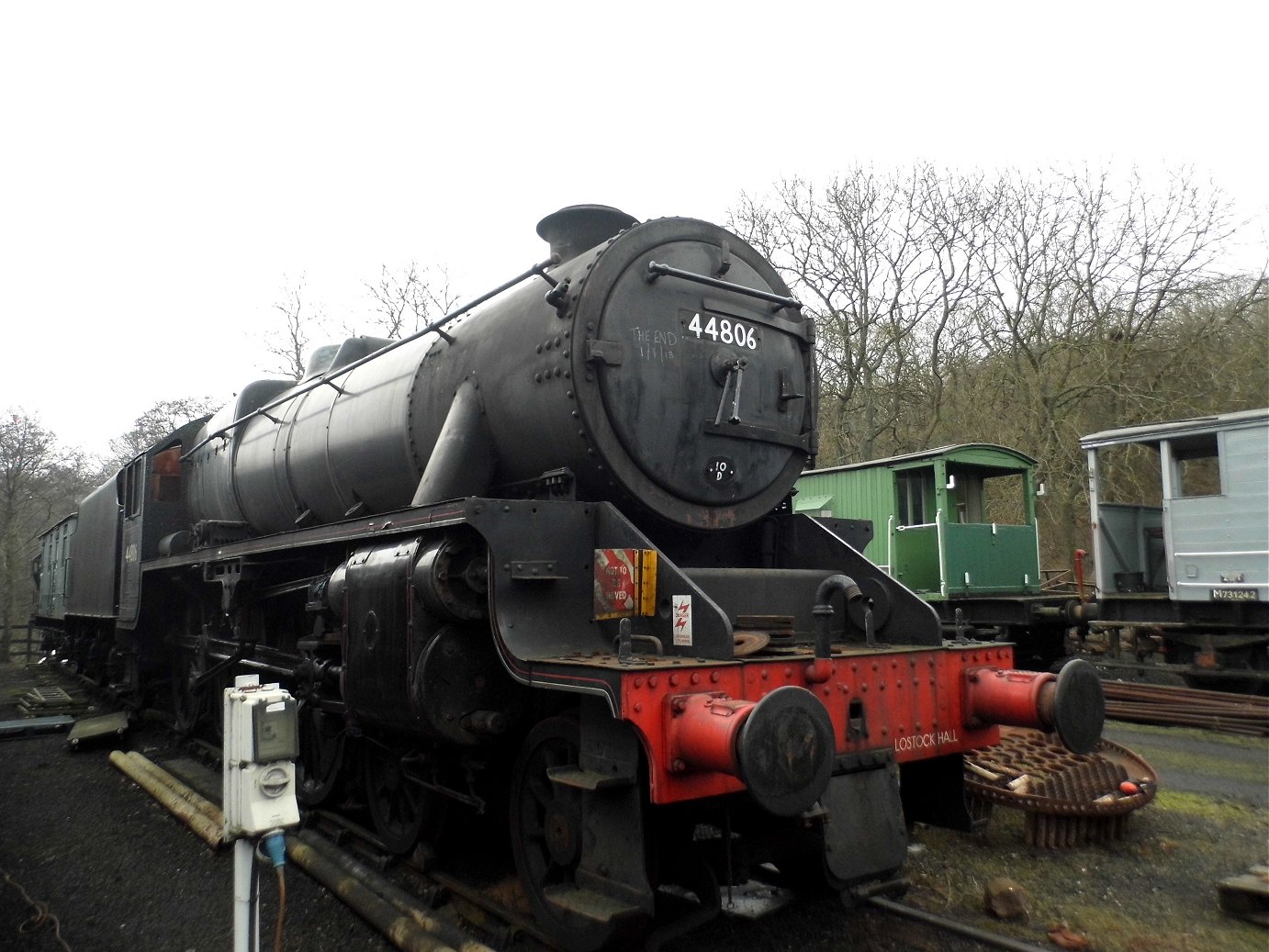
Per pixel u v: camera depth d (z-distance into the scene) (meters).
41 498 30.11
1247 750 8.52
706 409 4.89
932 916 4.32
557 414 4.52
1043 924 4.31
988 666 4.56
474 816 5.20
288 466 7.54
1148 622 11.75
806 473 15.70
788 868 4.51
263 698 3.25
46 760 8.93
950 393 24.94
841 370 25.47
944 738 4.30
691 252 5.11
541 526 4.11
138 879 5.29
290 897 4.93
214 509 9.51
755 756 3.02
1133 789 5.73
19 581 31.44
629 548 4.12
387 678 4.47
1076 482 21.64
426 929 4.21
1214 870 5.05
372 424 6.28
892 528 13.93
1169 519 11.65
